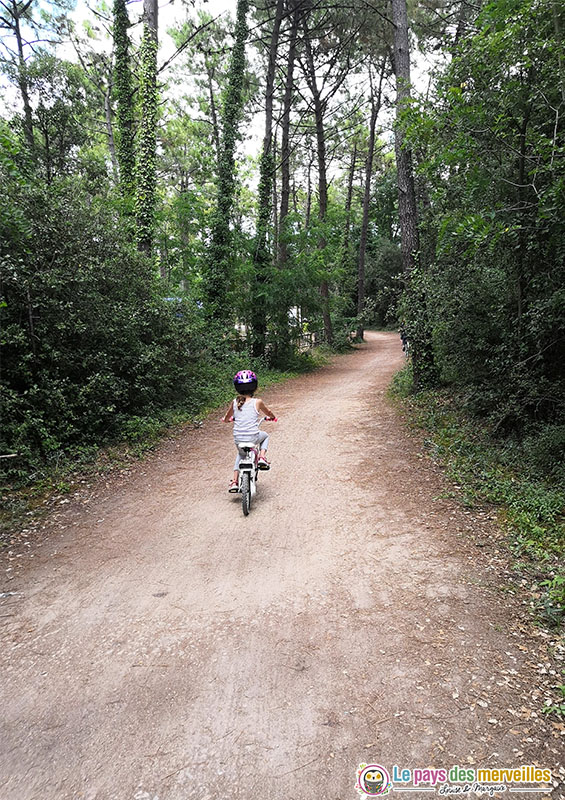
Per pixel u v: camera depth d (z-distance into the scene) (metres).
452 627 3.69
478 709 2.89
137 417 9.70
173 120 31.03
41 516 6.12
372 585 4.32
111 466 7.94
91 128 26.98
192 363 13.70
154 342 10.91
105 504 6.56
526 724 2.77
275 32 19.53
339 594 4.20
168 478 7.58
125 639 3.70
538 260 7.42
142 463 8.29
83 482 7.27
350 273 36.44
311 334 28.94
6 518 5.99
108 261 9.81
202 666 3.37
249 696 3.07
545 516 5.57
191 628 3.81
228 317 19.19
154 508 6.38
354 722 2.84
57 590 4.45
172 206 19.34
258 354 20.36
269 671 3.29
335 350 29.05
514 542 5.02
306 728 2.81
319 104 24.98
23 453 7.19
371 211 48.00
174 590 4.38
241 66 18.36
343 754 2.63
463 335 9.26
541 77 6.26
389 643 3.53
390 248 41.59
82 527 5.84
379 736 2.73
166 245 18.31
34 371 8.26
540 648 3.42
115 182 20.77
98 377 8.56
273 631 3.73
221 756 2.64
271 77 19.62
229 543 5.27
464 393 10.69
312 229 20.28
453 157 6.91
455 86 6.80
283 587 4.35
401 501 6.23
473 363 9.24
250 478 6.03
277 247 21.00
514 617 3.79
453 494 6.32
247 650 3.52
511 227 6.23
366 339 38.47
